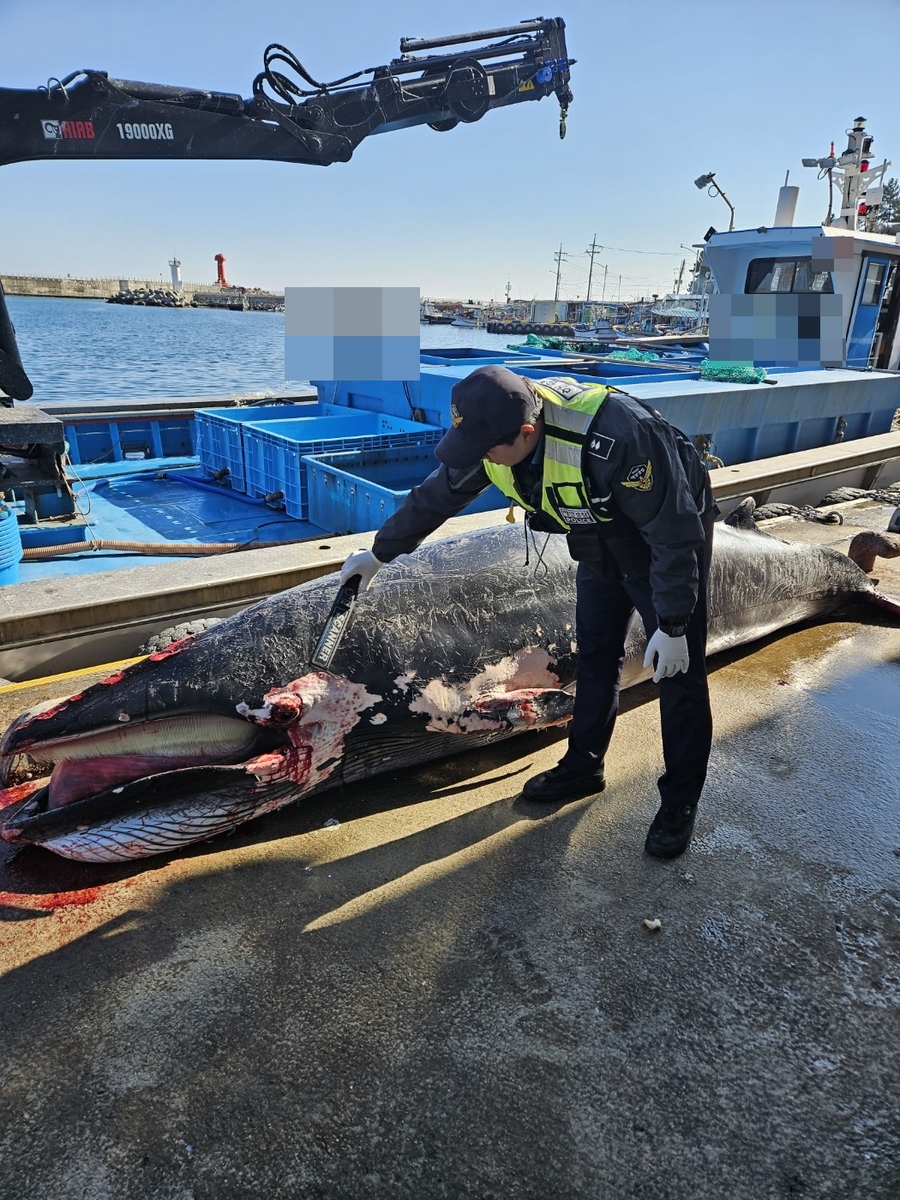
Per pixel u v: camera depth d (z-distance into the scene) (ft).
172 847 8.42
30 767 9.86
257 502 23.97
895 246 36.68
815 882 8.34
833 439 30.99
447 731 9.69
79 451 28.17
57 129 17.02
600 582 8.63
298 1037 6.42
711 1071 6.18
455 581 10.24
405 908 7.85
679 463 6.95
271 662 8.90
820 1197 5.28
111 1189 5.27
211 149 18.30
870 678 13.29
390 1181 5.35
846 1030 6.57
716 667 13.58
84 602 12.59
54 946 7.32
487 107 20.70
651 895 8.07
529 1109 5.85
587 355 38.11
